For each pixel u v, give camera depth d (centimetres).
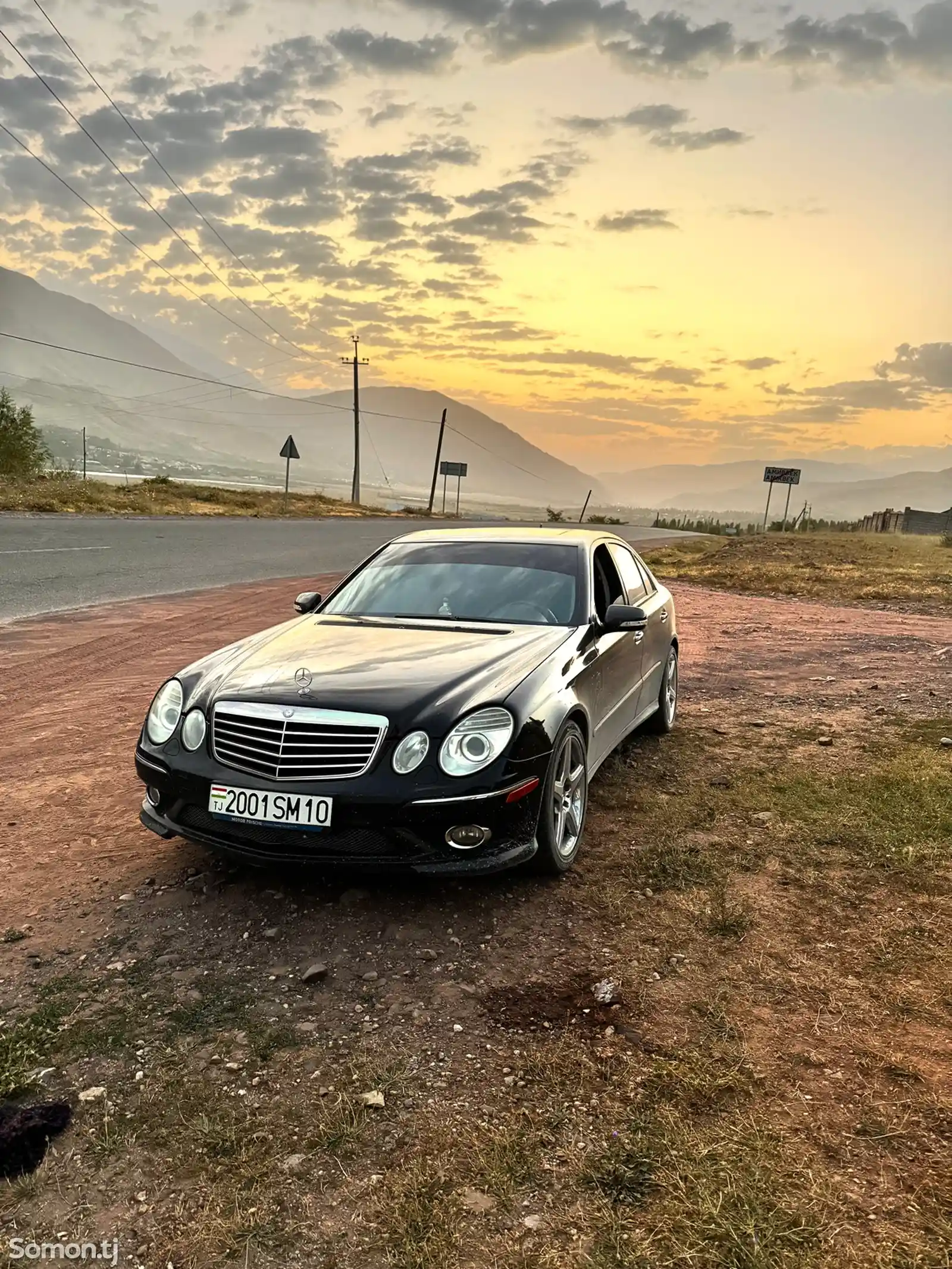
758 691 817
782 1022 288
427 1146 234
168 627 1030
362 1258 199
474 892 387
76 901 375
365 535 2844
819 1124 239
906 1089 254
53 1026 287
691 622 1323
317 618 495
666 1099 251
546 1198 215
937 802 487
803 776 546
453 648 420
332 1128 241
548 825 380
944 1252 196
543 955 335
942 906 367
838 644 1102
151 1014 295
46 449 3856
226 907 371
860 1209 209
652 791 521
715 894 380
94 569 1548
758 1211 208
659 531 6425
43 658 841
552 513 7531
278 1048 277
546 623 476
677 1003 300
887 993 304
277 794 351
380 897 381
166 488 4212
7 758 564
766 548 3466
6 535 1922
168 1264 199
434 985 313
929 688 818
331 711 358
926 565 2572
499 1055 273
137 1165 228
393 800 341
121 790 510
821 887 388
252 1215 212
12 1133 238
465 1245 201
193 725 380
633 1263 195
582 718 436
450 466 7594
